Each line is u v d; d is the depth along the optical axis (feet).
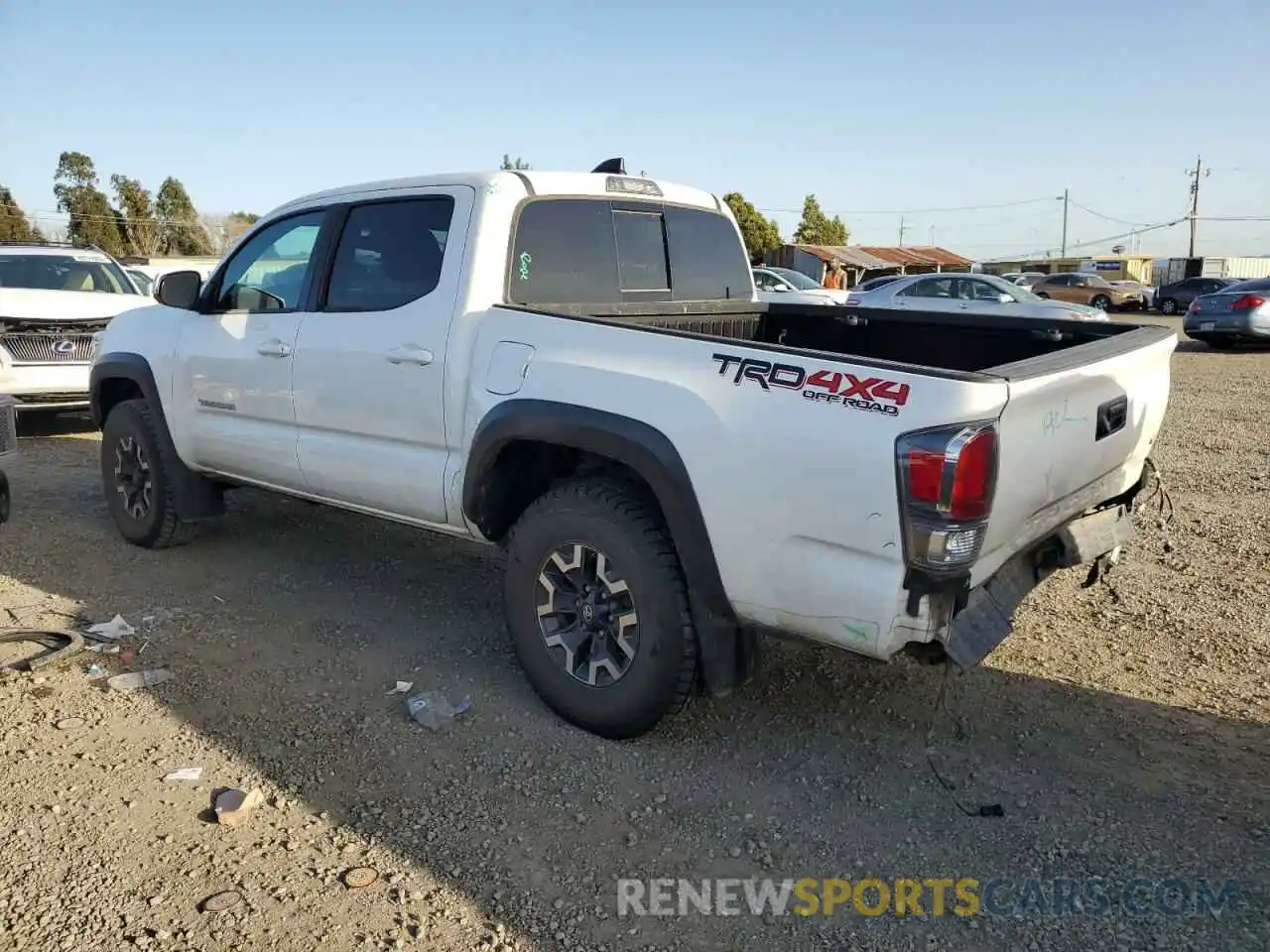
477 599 16.93
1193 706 13.05
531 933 8.86
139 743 11.94
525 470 13.03
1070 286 118.01
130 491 19.24
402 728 12.41
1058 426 10.32
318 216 15.47
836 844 10.21
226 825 10.29
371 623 15.81
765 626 10.69
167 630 15.38
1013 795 11.04
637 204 15.34
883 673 13.98
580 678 12.19
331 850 9.95
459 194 13.55
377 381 13.94
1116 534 12.52
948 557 9.24
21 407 29.37
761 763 11.70
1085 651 14.76
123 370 18.65
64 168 226.79
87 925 8.79
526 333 12.30
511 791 11.04
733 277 17.31
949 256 177.99
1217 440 30.81
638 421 11.02
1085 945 8.77
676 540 10.94
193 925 8.82
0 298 29.73
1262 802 10.85
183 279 17.08
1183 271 175.73
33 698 12.97
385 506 14.51
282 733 12.25
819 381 9.91
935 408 9.20
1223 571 18.15
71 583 17.42
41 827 10.19
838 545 9.84
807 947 8.77
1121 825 10.47
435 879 9.55
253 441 16.35
